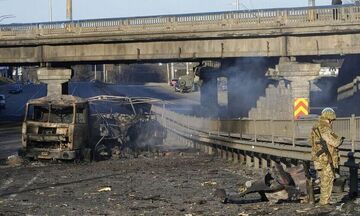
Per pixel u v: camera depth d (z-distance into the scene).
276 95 59.09
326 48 54.38
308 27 53.66
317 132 15.02
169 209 16.20
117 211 16.14
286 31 54.44
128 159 35.59
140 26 59.31
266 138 27.97
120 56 61.28
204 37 57.22
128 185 22.66
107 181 24.19
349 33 53.41
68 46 63.28
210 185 21.88
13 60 65.31
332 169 14.98
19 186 23.20
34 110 33.34
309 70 55.00
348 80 69.12
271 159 26.83
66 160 32.84
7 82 170.75
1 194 20.77
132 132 38.78
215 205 16.59
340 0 59.72
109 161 34.22
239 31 55.91
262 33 55.22
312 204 15.36
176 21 58.06
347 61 67.12
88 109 34.00
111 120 38.12
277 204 15.90
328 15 53.38
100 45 62.06
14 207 17.45
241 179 23.72
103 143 36.00
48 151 32.56
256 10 55.62
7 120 74.44
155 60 62.22
